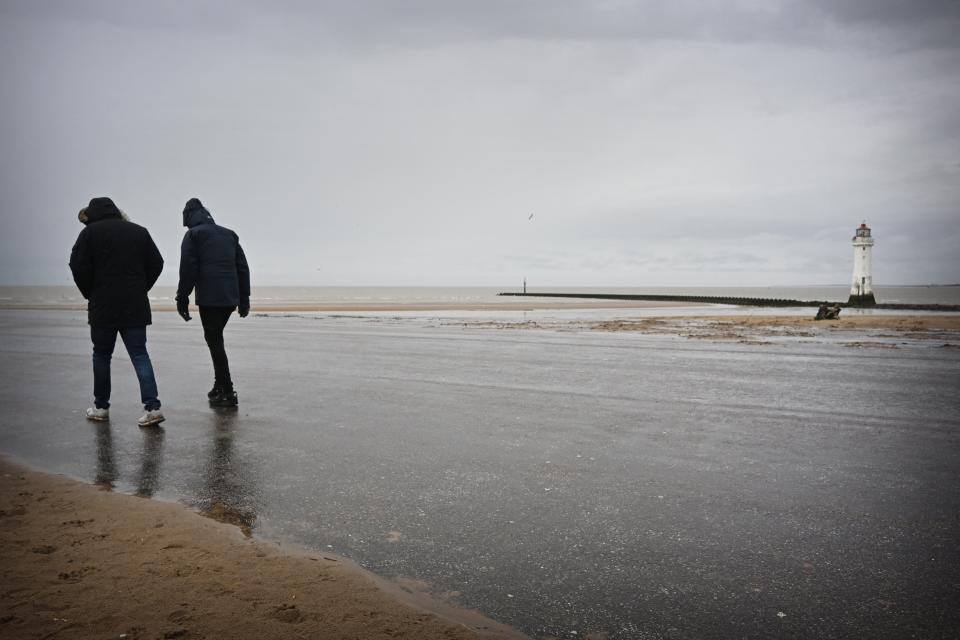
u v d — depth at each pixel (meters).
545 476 4.24
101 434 5.46
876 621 2.40
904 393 7.51
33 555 2.89
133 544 3.04
